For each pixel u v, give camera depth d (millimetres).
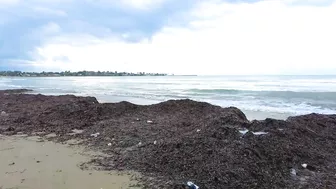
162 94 33719
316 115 14070
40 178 6879
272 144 8359
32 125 13102
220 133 9000
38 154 8766
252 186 6371
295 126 10391
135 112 16141
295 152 8180
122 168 7508
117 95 33344
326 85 42344
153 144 9188
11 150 9211
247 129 9758
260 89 35500
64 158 8375
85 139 10578
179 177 6809
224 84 52312
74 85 64375
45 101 22984
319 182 6715
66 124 13117
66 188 6340
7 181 6691
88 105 16969
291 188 6402
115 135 10828
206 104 16969
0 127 12805
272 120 10508
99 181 6711
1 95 29703
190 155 7773
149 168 7426
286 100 24594
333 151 8922
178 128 11727
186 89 40469
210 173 6773
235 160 7266
